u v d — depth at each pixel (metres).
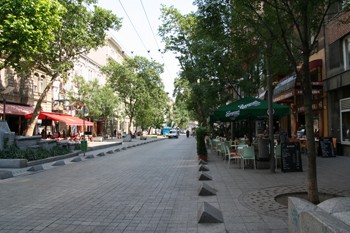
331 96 18.27
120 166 14.85
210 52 17.22
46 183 10.31
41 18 15.98
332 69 17.84
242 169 12.85
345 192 8.04
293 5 7.50
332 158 16.11
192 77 20.92
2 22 15.20
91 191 8.95
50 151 18.23
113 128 66.25
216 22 8.66
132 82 52.75
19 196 8.38
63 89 41.12
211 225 5.76
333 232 2.81
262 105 13.12
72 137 36.53
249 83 17.58
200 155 16.09
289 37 10.72
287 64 11.68
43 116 27.72
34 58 23.69
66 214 6.62
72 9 23.33
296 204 4.36
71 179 11.09
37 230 5.61
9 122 30.83
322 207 4.01
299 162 11.90
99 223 6.00
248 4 7.87
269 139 12.41
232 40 9.58
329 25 17.86
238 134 25.34
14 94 30.14
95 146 27.84
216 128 33.66
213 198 7.84
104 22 25.08
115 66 51.41
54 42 24.52
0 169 13.59
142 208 7.05
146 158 18.84
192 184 9.81
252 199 7.61
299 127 21.83
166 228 5.67
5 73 29.11
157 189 9.12
